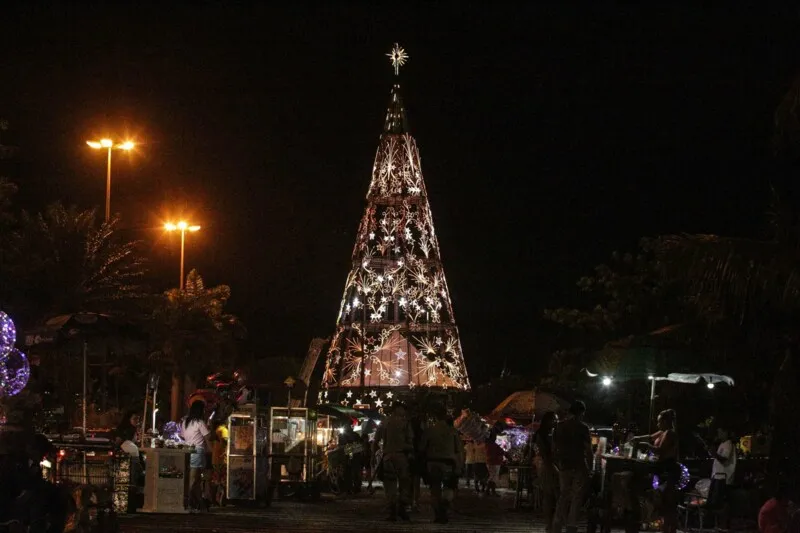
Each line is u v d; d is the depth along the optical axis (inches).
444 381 2593.5
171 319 1760.6
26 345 786.2
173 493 816.3
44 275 1363.2
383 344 2600.9
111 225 1469.0
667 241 725.9
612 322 1471.5
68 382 981.8
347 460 1213.1
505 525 800.9
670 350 856.9
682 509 749.9
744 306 709.3
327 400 2539.4
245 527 717.3
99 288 1417.3
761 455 877.2
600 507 707.4
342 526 756.0
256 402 953.5
